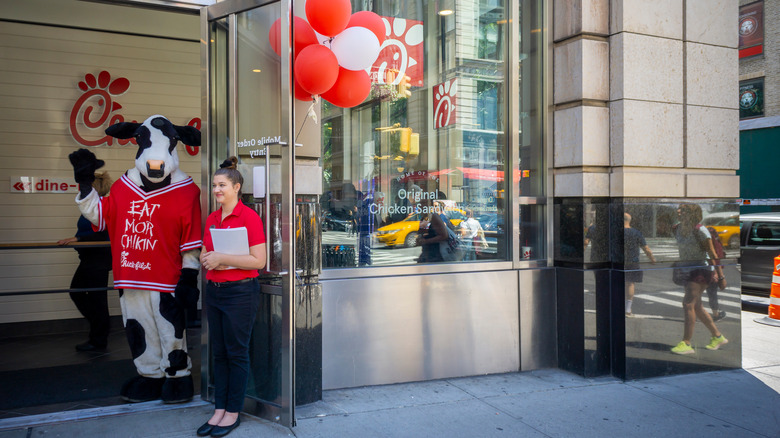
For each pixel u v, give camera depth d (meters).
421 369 4.48
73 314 6.81
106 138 6.92
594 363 4.73
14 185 6.53
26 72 6.58
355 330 4.26
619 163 4.68
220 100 4.00
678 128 4.89
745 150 16.86
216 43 4.02
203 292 3.91
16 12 6.41
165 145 3.83
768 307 7.88
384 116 4.59
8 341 5.77
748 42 17.33
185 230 3.83
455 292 4.58
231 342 3.42
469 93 4.89
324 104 4.34
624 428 3.69
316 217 3.98
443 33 4.83
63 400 4.02
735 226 5.18
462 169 4.83
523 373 4.80
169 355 3.84
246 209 3.46
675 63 4.87
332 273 4.21
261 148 3.75
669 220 4.86
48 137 6.68
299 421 3.64
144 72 7.10
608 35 4.78
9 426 3.46
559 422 3.76
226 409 3.46
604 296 4.75
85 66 6.82
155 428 3.48
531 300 4.87
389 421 3.69
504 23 5.01
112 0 3.88
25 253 6.55
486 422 3.72
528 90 5.07
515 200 4.87
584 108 4.68
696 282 4.97
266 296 3.74
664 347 4.82
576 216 4.75
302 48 3.62
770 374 4.97
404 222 4.62
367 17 3.82
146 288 3.76
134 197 3.78
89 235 5.57
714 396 4.35
